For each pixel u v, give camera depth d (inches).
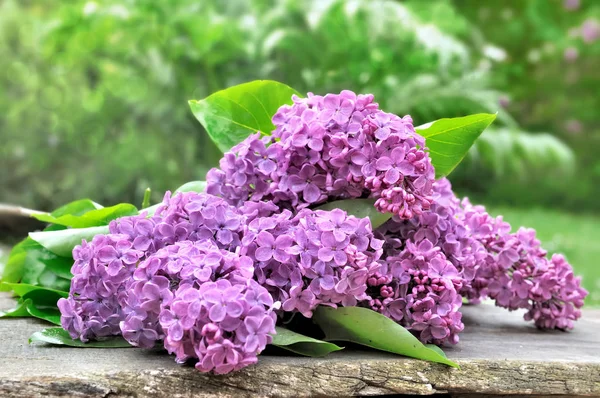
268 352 19.9
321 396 19.1
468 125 21.2
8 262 25.7
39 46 70.4
